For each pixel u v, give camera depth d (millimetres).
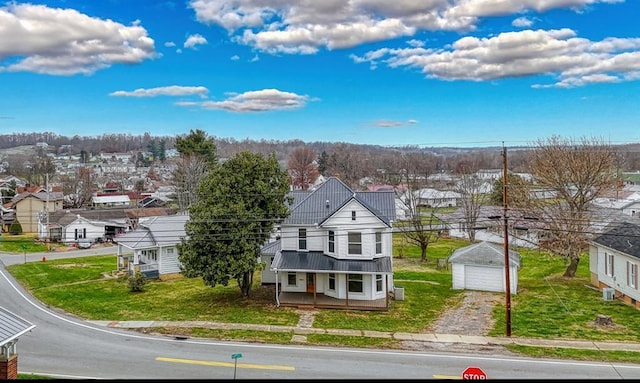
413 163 80875
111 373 17703
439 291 32781
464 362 19422
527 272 40219
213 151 69750
